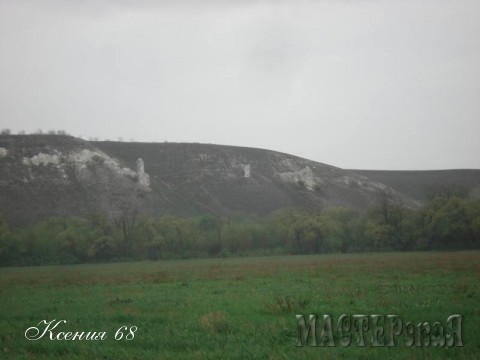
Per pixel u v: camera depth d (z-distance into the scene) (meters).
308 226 124.06
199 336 19.33
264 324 20.92
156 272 65.94
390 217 120.50
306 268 60.34
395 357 15.77
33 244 113.38
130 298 32.47
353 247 123.25
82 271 76.62
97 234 117.12
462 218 111.25
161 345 18.30
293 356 16.05
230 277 50.00
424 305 24.58
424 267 54.97
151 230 121.88
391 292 30.86
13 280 58.72
